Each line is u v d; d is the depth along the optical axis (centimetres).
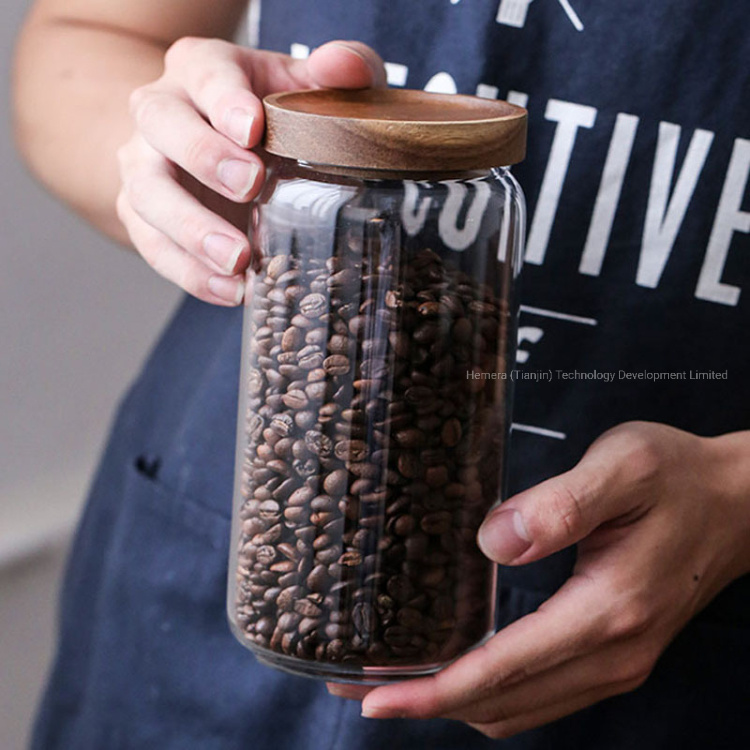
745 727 81
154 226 67
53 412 148
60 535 151
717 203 75
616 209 76
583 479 66
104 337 151
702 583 72
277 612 64
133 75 87
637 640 70
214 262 64
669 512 69
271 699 82
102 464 94
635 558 69
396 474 62
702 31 74
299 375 62
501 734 72
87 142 85
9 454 145
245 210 72
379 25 78
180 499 85
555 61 76
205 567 84
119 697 88
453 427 63
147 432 90
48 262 140
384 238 61
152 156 68
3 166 131
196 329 89
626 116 75
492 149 60
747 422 78
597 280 77
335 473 62
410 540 63
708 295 76
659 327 77
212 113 64
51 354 145
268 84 72
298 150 61
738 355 77
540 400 79
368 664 64
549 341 78
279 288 63
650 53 74
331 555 63
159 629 86
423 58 77
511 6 75
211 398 85
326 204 62
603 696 72
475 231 63
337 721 81
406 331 62
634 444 69
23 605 151
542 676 69
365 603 63
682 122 75
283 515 63
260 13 83
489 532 65
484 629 67
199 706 85
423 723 80
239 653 84
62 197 87
